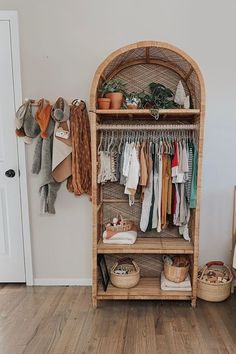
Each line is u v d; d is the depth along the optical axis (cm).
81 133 233
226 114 238
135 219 252
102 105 211
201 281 230
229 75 234
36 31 234
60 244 257
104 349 179
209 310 219
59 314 215
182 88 226
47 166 232
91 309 222
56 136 229
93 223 214
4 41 235
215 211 249
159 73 238
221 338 189
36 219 254
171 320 207
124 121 244
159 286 232
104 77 227
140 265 255
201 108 201
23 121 229
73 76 239
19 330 197
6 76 238
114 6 230
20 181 248
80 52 236
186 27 230
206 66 233
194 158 211
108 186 250
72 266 258
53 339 189
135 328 199
